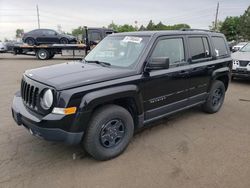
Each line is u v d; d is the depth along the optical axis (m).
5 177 3.04
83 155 3.60
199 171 3.22
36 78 3.30
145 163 3.40
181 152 3.72
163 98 4.03
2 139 4.04
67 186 2.90
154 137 4.22
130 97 3.51
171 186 2.92
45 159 3.47
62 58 20.41
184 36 4.44
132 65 3.66
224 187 2.91
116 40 4.32
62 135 3.00
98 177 3.08
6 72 11.59
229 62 5.57
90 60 4.28
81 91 3.00
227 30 53.78
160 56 3.93
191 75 4.47
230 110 5.80
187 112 5.55
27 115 3.17
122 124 3.54
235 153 3.71
